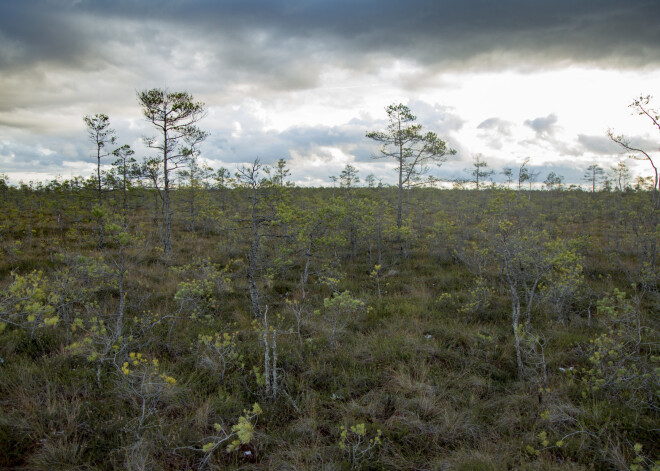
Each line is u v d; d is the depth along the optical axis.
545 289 7.78
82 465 3.27
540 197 35.81
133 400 4.17
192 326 6.84
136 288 8.84
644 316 7.04
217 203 24.28
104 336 5.07
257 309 7.50
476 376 5.27
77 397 4.25
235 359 5.48
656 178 9.74
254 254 7.63
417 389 4.87
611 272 10.91
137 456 3.32
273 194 9.54
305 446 3.79
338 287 9.66
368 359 5.79
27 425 3.61
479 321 7.46
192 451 3.64
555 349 6.16
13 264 10.93
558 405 4.42
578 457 3.66
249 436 3.12
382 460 3.64
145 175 15.09
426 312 7.96
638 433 3.99
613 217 22.02
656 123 8.89
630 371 4.65
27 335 5.78
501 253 7.28
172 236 17.22
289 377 5.16
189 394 4.56
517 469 3.39
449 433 4.05
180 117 13.89
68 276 7.32
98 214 5.57
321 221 10.22
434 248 14.46
